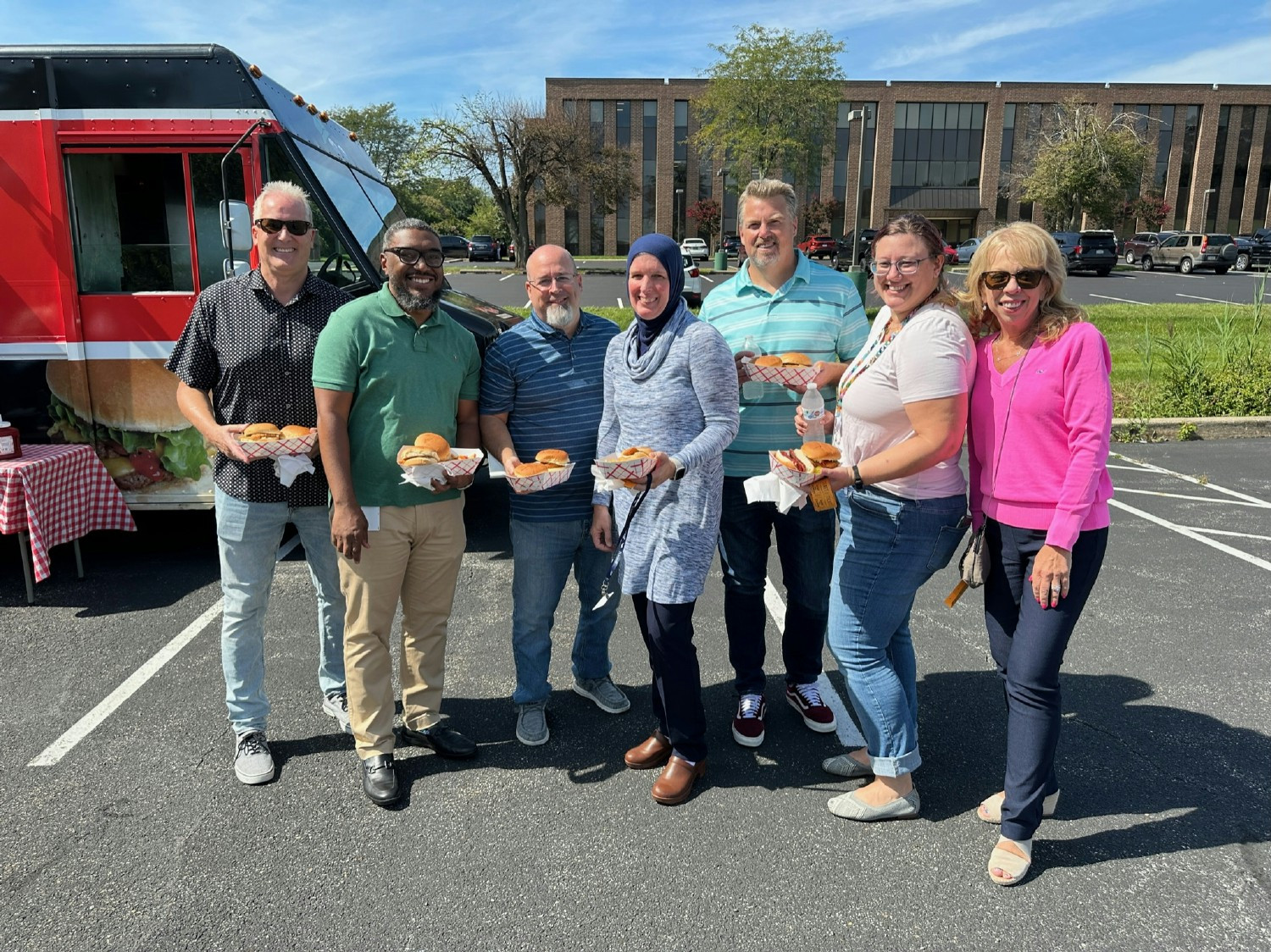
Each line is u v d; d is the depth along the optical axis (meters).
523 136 36.50
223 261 5.15
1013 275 2.43
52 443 5.29
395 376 2.90
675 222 57.00
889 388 2.63
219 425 3.11
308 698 3.78
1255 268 33.62
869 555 2.74
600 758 3.33
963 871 2.67
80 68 4.97
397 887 2.60
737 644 3.49
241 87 5.04
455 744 3.32
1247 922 2.44
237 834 2.85
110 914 2.48
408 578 3.18
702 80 55.31
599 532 3.08
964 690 3.85
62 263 5.11
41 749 3.35
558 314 3.13
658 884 2.61
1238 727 3.50
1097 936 2.38
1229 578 5.12
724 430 2.84
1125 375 10.80
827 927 2.43
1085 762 3.25
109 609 4.75
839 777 3.19
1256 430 8.93
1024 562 2.61
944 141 55.12
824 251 38.38
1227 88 54.00
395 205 6.71
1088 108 46.38
